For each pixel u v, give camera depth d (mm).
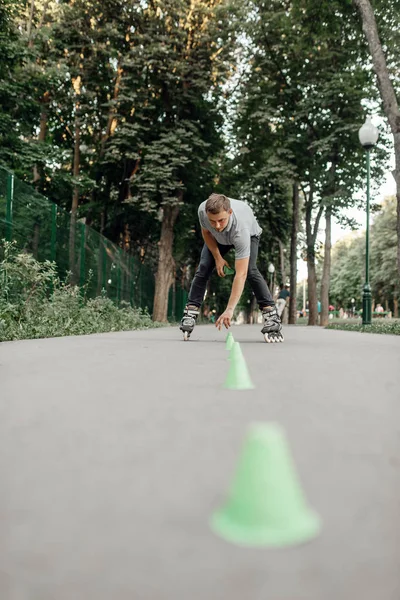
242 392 3039
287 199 37312
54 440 1906
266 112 26406
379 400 2816
